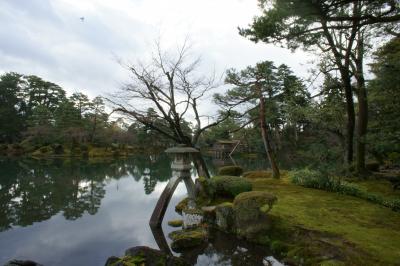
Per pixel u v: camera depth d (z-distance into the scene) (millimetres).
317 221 6137
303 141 18203
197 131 11734
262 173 14117
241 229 6094
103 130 40594
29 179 17656
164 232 7047
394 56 8852
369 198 8258
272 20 5410
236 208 6277
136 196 12641
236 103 13086
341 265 4176
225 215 6559
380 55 10930
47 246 6332
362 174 11531
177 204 9750
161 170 24203
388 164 14414
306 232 5527
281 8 4457
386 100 8852
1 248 6234
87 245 6355
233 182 8000
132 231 7270
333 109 12164
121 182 17141
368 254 4438
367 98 10898
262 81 13758
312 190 9656
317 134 17156
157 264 4418
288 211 6883
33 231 7414
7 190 13859
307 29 5773
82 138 40906
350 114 11898
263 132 12758
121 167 26500
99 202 11273
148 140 46000
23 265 4520
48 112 41906
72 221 8391
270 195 6094
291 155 18016
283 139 19453
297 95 12648
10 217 8922
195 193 8148
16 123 45281
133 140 46281
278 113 14703
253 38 6066
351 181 10891
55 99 53688
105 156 39281
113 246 6270
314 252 4750
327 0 4191
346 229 5602
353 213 6793
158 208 7629
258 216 5973
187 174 7836
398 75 7617
